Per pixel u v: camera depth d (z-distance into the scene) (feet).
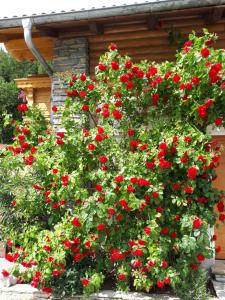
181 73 11.55
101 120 13.14
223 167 15.38
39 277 11.87
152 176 11.80
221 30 14.80
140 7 12.75
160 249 11.44
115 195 11.56
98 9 12.90
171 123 12.21
